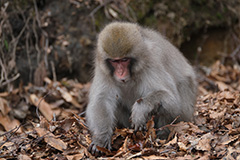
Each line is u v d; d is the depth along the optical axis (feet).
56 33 45.09
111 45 22.29
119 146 22.91
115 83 24.53
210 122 25.25
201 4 52.34
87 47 45.42
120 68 23.03
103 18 46.37
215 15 53.06
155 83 24.04
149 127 22.36
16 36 43.21
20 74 42.86
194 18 51.29
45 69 43.91
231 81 49.88
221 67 51.60
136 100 24.54
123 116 26.43
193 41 52.39
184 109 26.35
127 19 46.70
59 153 22.29
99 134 22.68
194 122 26.30
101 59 23.49
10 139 23.67
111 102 25.04
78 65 45.39
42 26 44.47
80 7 45.96
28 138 24.32
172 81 24.79
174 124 23.85
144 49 23.27
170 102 23.32
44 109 37.47
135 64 23.06
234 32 54.19
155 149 21.27
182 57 28.84
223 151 20.13
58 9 45.39
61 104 39.40
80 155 21.49
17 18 43.27
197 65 52.75
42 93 40.96
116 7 46.78
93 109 23.88
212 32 53.06
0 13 41.88
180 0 50.78
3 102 37.01
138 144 21.62
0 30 41.39
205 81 48.78
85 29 45.68
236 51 53.78
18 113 37.11
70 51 45.09
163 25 48.83
